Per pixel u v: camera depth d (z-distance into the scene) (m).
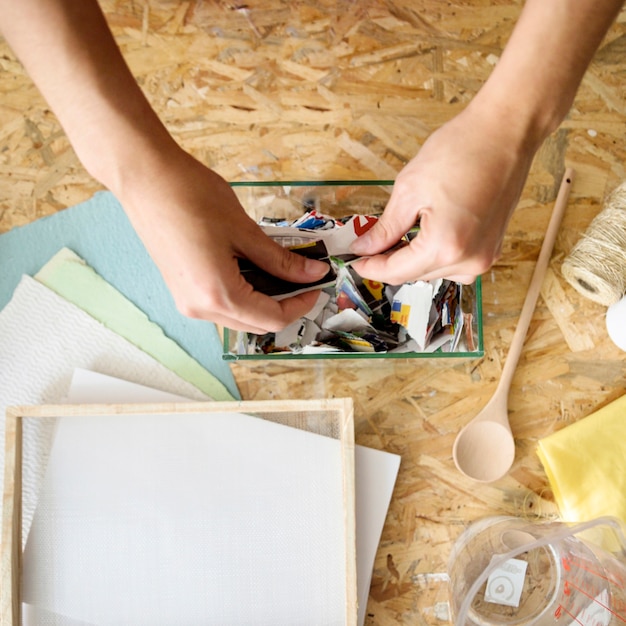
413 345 0.83
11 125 0.93
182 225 0.61
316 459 0.87
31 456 0.88
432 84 0.94
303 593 0.85
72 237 0.93
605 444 0.87
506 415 0.89
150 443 0.87
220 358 0.91
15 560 0.82
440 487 0.89
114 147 0.60
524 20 0.60
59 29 0.57
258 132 0.93
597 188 0.93
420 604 0.87
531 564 0.83
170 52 0.93
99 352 0.91
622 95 0.93
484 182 0.61
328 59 0.94
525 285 0.92
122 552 0.86
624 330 0.85
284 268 0.71
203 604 0.85
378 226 0.69
